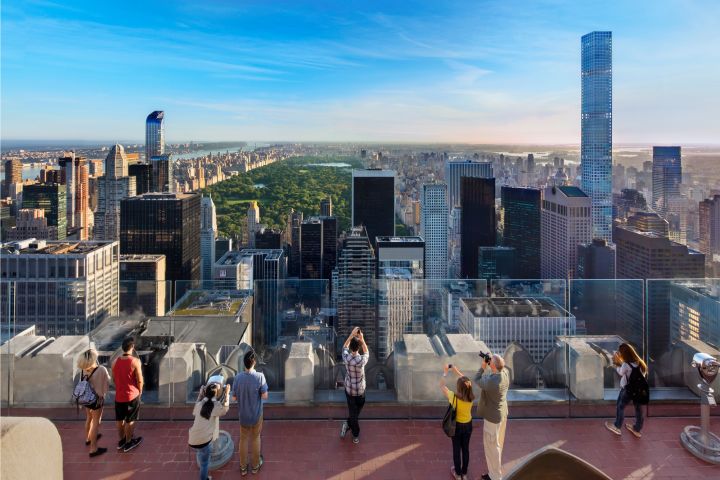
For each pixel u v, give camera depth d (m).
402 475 4.70
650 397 6.18
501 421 4.61
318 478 4.64
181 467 4.82
